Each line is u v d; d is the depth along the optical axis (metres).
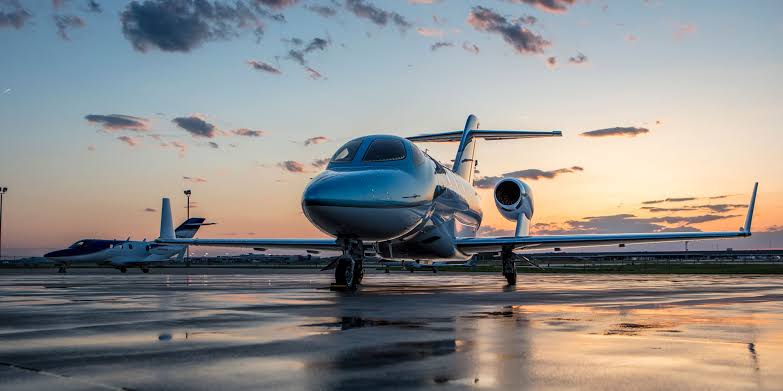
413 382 5.27
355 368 5.85
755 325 9.05
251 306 12.52
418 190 19.31
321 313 10.98
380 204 17.62
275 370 5.77
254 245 24.00
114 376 5.51
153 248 55.47
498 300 14.23
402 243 21.75
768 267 63.84
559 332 8.27
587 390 4.98
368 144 19.48
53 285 23.48
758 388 5.02
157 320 9.84
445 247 22.94
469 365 5.98
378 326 8.98
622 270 56.34
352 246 19.00
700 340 7.53
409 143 20.28
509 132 30.30
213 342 7.45
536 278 32.69
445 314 10.76
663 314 10.69
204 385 5.17
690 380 5.31
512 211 26.78
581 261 145.00
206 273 47.66
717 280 28.42
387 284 24.67
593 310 11.56
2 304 13.30
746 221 21.33
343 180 17.25
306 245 23.33
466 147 30.28
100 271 59.12
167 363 6.11
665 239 22.20
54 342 7.48
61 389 5.02
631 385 5.14
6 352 6.76
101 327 8.92
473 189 27.47
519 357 6.39
